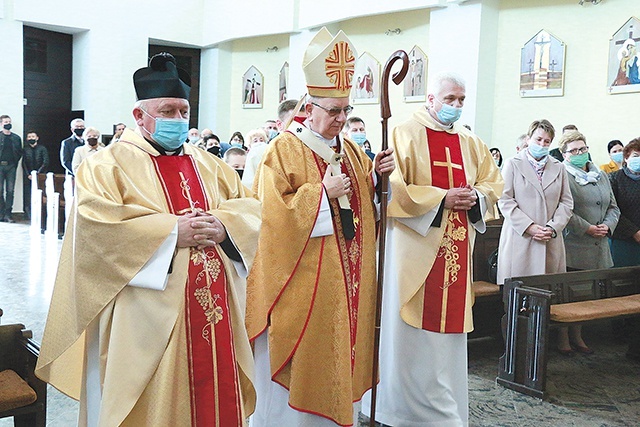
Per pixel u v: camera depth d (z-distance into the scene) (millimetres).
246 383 2607
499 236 5684
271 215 3010
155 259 2281
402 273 3656
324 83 3014
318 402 3014
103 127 14781
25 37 14242
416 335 3645
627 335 5746
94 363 2430
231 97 15922
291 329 3027
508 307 4512
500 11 10312
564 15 9633
